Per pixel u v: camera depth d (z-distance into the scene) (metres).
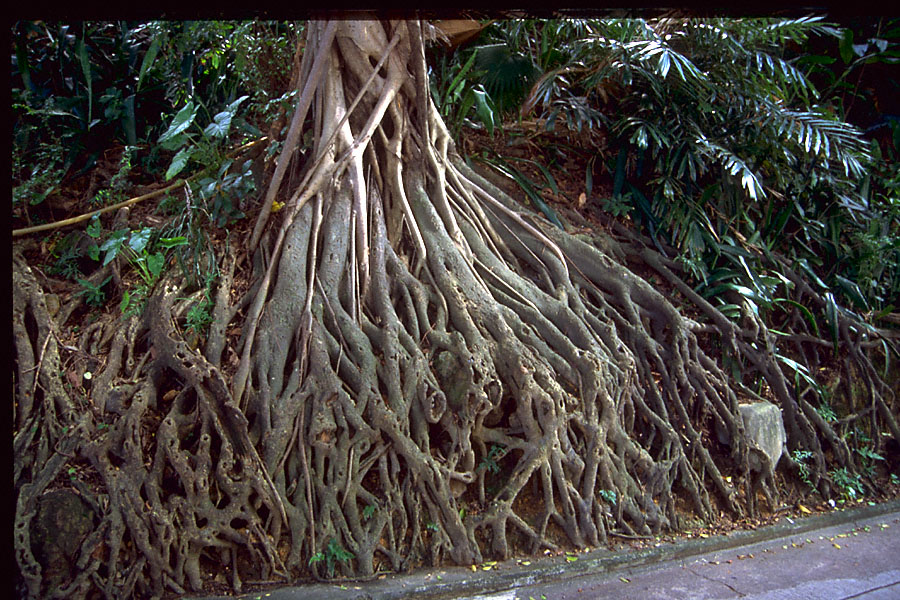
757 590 4.13
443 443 4.59
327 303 4.67
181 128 5.20
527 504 4.61
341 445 4.23
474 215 5.67
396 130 5.47
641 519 4.80
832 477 5.96
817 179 7.44
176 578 3.75
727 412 5.52
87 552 3.62
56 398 4.07
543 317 5.18
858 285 7.50
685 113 7.00
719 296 6.55
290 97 5.57
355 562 4.03
